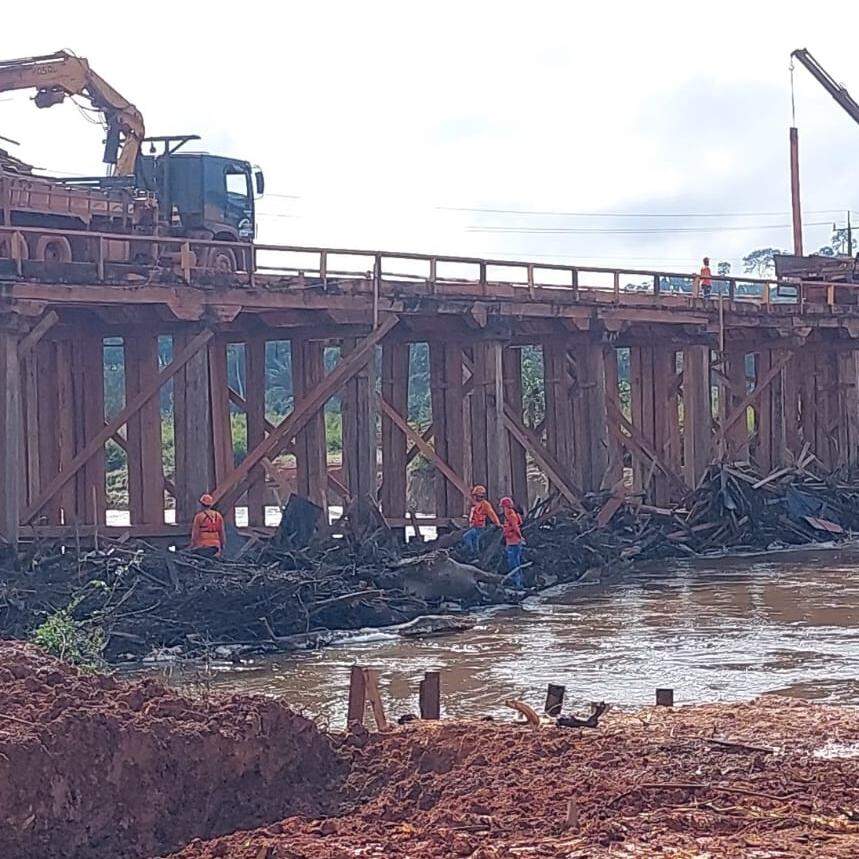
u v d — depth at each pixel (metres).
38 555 21.34
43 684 10.62
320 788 11.00
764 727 12.86
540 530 28.84
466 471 29.23
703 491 33.38
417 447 29.23
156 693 10.99
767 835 9.21
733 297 35.06
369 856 8.98
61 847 9.73
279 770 10.88
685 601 24.61
